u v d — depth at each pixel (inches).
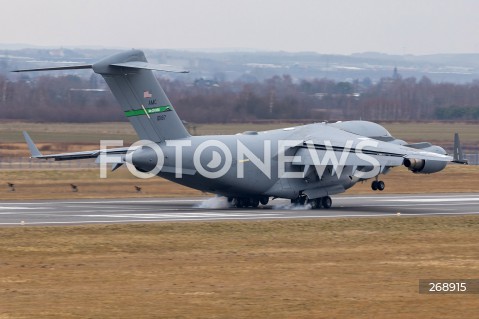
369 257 3400.6
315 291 2753.4
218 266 3169.3
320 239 3855.8
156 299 2628.0
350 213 4950.8
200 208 5226.4
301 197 5329.7
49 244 3577.8
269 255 3417.8
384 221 4448.8
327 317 2426.2
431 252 3538.4
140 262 3238.2
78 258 3307.1
